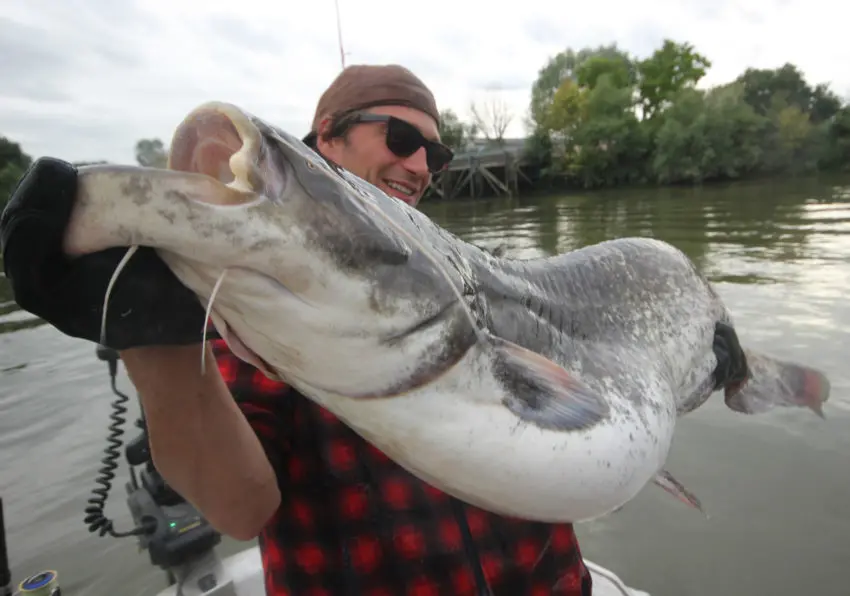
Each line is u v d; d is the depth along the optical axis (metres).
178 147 0.92
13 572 3.71
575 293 1.88
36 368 7.08
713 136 33.75
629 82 48.19
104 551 3.88
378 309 1.06
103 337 0.84
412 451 1.21
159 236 0.80
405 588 1.42
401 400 1.15
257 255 0.89
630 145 35.97
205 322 0.85
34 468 4.78
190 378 1.04
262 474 1.23
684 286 2.23
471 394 1.23
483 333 1.28
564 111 38.53
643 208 21.98
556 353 1.67
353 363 1.07
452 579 1.43
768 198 22.20
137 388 1.03
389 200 1.25
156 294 0.86
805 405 2.89
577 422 1.39
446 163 2.18
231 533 1.26
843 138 33.88
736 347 2.35
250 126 0.91
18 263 0.74
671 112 36.22
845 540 3.51
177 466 1.11
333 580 1.40
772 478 4.11
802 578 3.30
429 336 1.15
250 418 1.31
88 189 0.77
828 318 6.67
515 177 37.16
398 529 1.42
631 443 1.55
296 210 0.94
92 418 5.61
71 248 0.77
